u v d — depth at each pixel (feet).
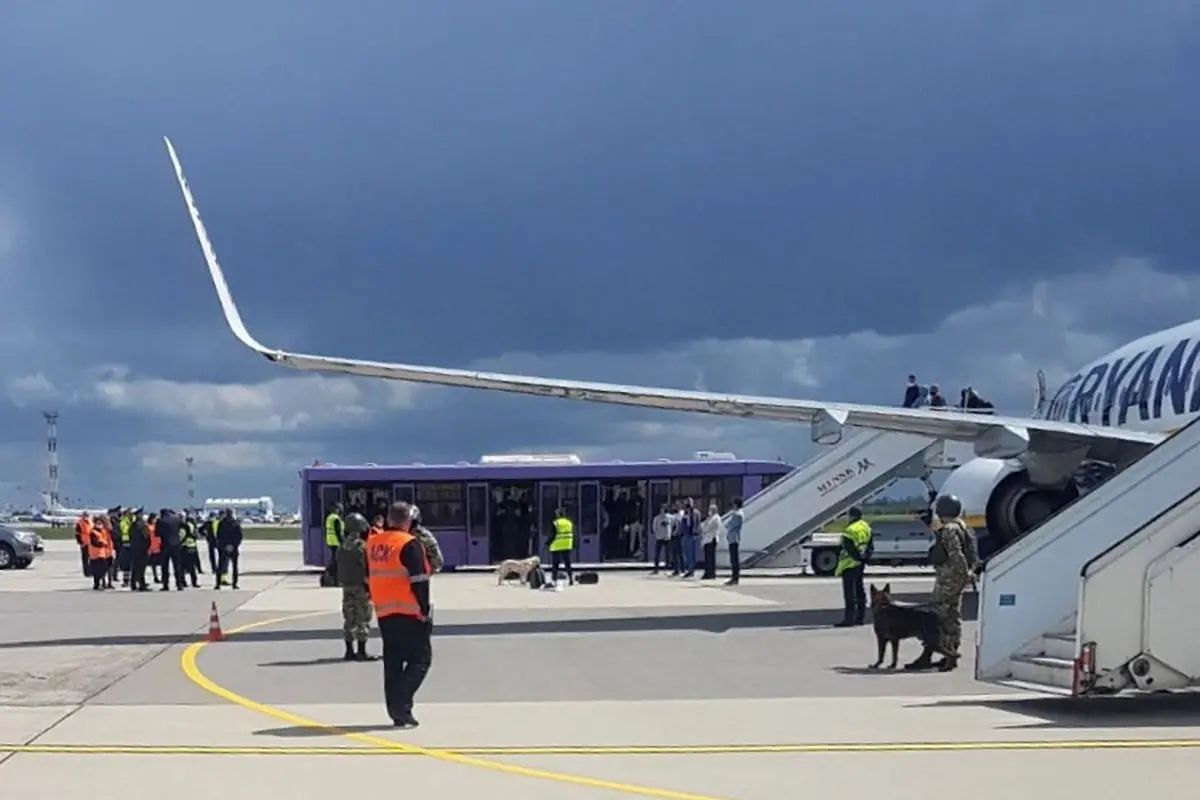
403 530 41.91
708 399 74.64
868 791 31.27
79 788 31.94
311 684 51.65
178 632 72.79
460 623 76.18
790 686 49.96
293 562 172.24
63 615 84.53
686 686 50.11
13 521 512.63
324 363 71.56
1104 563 41.45
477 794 31.24
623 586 110.83
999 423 73.87
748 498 142.82
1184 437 47.47
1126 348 90.07
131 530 110.73
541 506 143.13
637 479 143.23
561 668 55.57
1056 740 37.83
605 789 31.68
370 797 30.96
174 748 37.40
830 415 72.33
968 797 30.58
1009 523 80.74
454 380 72.95
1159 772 33.24
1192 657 41.57
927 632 54.08
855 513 72.90
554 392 73.87
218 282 73.00
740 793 31.17
